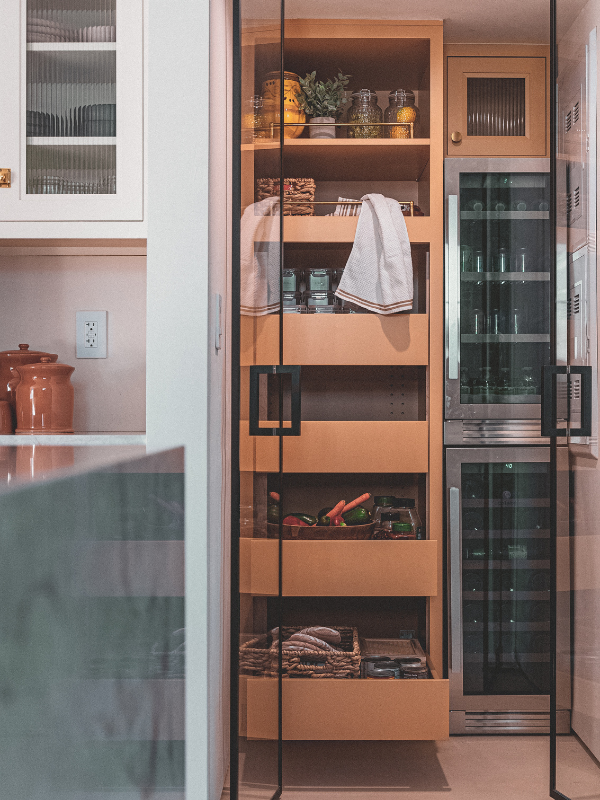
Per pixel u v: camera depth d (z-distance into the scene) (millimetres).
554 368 1695
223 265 1602
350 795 1757
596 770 1670
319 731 1867
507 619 2172
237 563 1442
